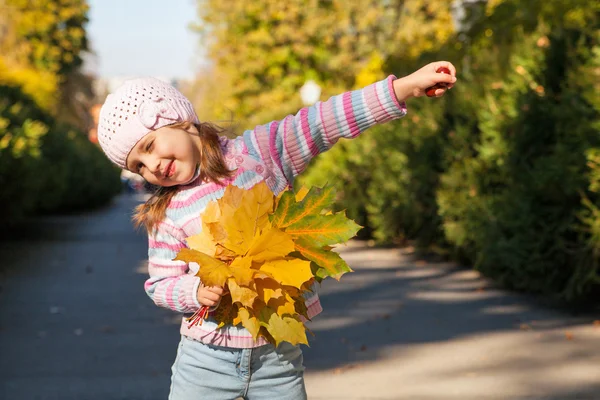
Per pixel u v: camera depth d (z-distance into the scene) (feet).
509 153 29.37
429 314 25.91
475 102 34.17
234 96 114.52
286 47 107.45
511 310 26.22
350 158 51.78
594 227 24.91
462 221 33.63
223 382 9.93
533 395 16.84
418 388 17.51
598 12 26.84
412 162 40.78
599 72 24.36
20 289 33.27
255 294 9.05
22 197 50.72
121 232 65.87
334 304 28.22
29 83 90.12
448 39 46.09
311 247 9.40
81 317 26.71
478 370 18.89
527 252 27.50
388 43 102.06
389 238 47.65
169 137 9.61
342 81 106.73
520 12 37.93
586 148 24.49
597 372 18.44
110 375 19.22
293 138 10.30
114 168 158.20
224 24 111.75
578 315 25.04
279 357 10.00
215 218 9.37
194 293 9.53
